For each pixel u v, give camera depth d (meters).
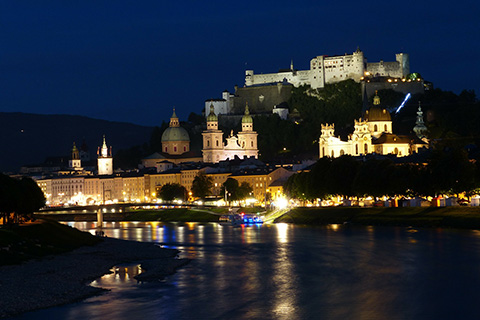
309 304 186.62
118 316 177.38
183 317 176.50
